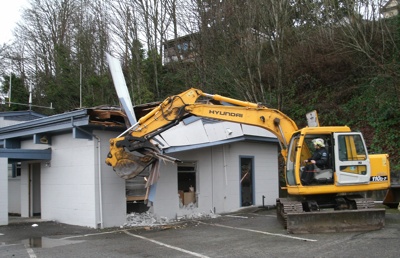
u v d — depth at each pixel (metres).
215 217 14.73
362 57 23.08
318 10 24.55
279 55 22.88
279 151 23.09
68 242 10.15
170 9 29.33
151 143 10.94
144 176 13.71
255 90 23.27
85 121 12.05
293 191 11.30
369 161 11.02
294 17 25.06
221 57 24.41
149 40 30.02
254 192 17.47
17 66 38.44
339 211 10.43
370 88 22.34
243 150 17.20
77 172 13.26
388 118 20.47
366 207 11.09
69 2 39.34
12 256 8.58
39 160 15.05
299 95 25.66
